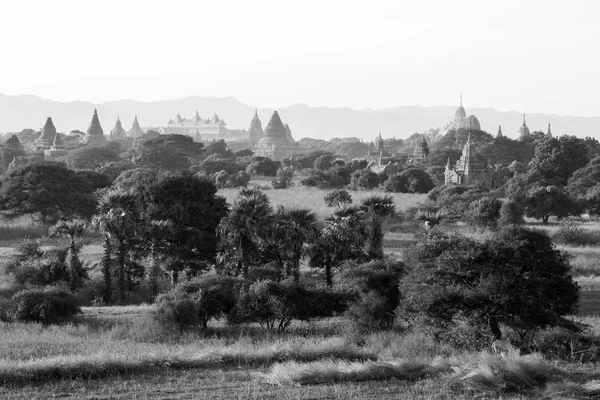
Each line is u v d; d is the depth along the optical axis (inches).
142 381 1202.6
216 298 1813.5
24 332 1672.0
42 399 1090.7
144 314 1940.2
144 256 2630.4
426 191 7086.6
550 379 1202.0
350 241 2351.1
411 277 1627.7
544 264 1568.7
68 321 1883.6
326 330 1785.2
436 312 1550.2
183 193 2785.4
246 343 1545.3
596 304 2065.7
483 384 1162.6
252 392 1133.7
